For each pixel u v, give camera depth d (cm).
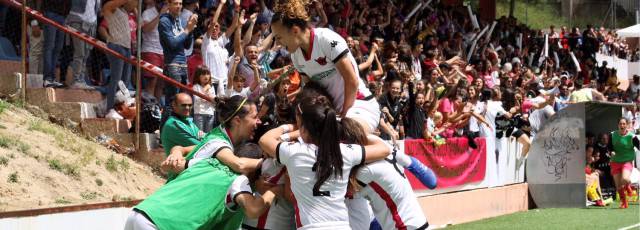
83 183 867
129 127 1062
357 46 1348
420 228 577
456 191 1191
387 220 577
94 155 948
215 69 1151
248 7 1409
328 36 602
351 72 602
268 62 1220
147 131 1054
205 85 1059
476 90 1383
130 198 870
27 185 808
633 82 2767
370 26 1714
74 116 1034
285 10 599
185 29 1138
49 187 827
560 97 1905
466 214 1198
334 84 616
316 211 544
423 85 1212
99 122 1033
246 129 590
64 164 877
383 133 1012
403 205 576
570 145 1367
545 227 1151
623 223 1205
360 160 557
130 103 1070
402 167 612
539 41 2562
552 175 1377
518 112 1427
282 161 554
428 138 1114
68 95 1074
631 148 1441
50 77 1080
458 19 2278
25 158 852
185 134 816
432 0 2147
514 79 1983
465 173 1216
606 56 3031
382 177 567
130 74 1100
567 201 1371
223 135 590
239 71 1166
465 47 2105
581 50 2789
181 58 1096
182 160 587
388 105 1120
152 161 1010
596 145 1582
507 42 2409
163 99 1095
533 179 1391
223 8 1356
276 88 927
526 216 1281
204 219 555
